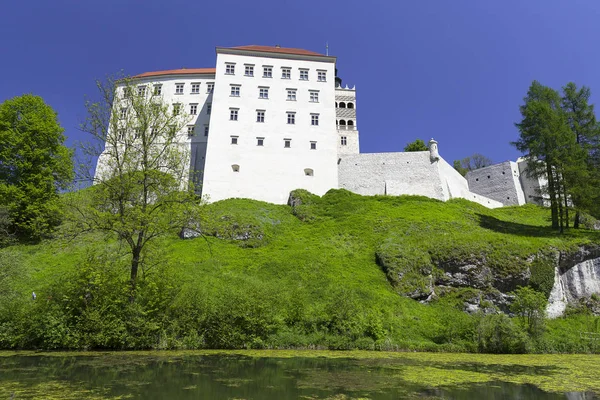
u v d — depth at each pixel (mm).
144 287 21688
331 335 23016
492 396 12414
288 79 58594
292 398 11625
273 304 23953
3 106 41625
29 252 34781
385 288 31016
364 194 56188
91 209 20984
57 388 12305
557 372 16969
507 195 67250
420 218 42938
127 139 23594
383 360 19000
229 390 12453
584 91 46250
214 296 24688
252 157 54062
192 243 38156
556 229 41469
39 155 40062
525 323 26109
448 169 60312
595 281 34438
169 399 11258
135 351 19688
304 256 35094
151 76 64875
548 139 41500
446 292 31500
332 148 55938
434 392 12711
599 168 43594
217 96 56188
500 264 32188
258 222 41938
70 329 19859
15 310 20406
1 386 12477
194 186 24031
